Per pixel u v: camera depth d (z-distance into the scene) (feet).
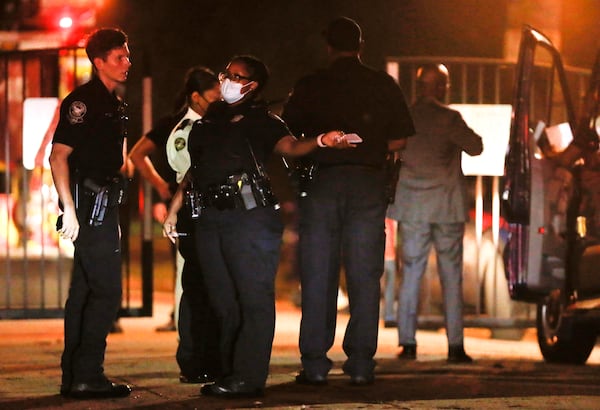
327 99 62.75
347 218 62.03
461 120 77.56
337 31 63.31
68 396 57.67
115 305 57.16
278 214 56.90
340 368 71.05
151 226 99.35
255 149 56.34
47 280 146.41
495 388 61.05
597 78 73.97
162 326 102.73
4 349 84.84
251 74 56.49
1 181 115.14
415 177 77.92
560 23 114.93
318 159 61.72
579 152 74.74
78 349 57.36
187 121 66.80
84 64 115.75
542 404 55.42
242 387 57.16
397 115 63.05
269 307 57.00
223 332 58.49
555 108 100.32
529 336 105.60
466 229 103.71
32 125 98.84
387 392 59.41
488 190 103.35
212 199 56.13
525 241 78.43
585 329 76.95
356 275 61.98
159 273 164.76
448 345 76.95
